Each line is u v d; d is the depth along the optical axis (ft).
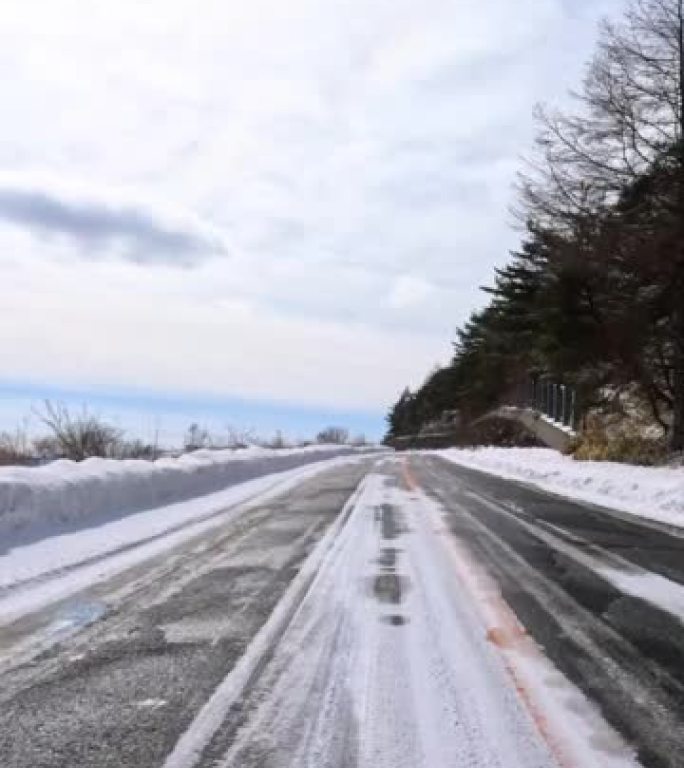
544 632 18.60
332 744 12.31
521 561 27.58
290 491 55.36
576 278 77.36
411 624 19.10
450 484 62.23
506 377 181.06
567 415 115.55
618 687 14.97
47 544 28.81
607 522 38.91
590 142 74.54
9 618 19.57
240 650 17.02
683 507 43.14
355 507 44.45
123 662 16.24
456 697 14.33
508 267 164.96
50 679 15.24
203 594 22.21
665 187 68.80
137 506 41.47
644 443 75.97
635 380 77.20
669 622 19.67
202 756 11.89
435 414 296.30
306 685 14.88
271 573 25.16
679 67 71.15
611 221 71.15
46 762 11.73
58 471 36.37
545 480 66.85
